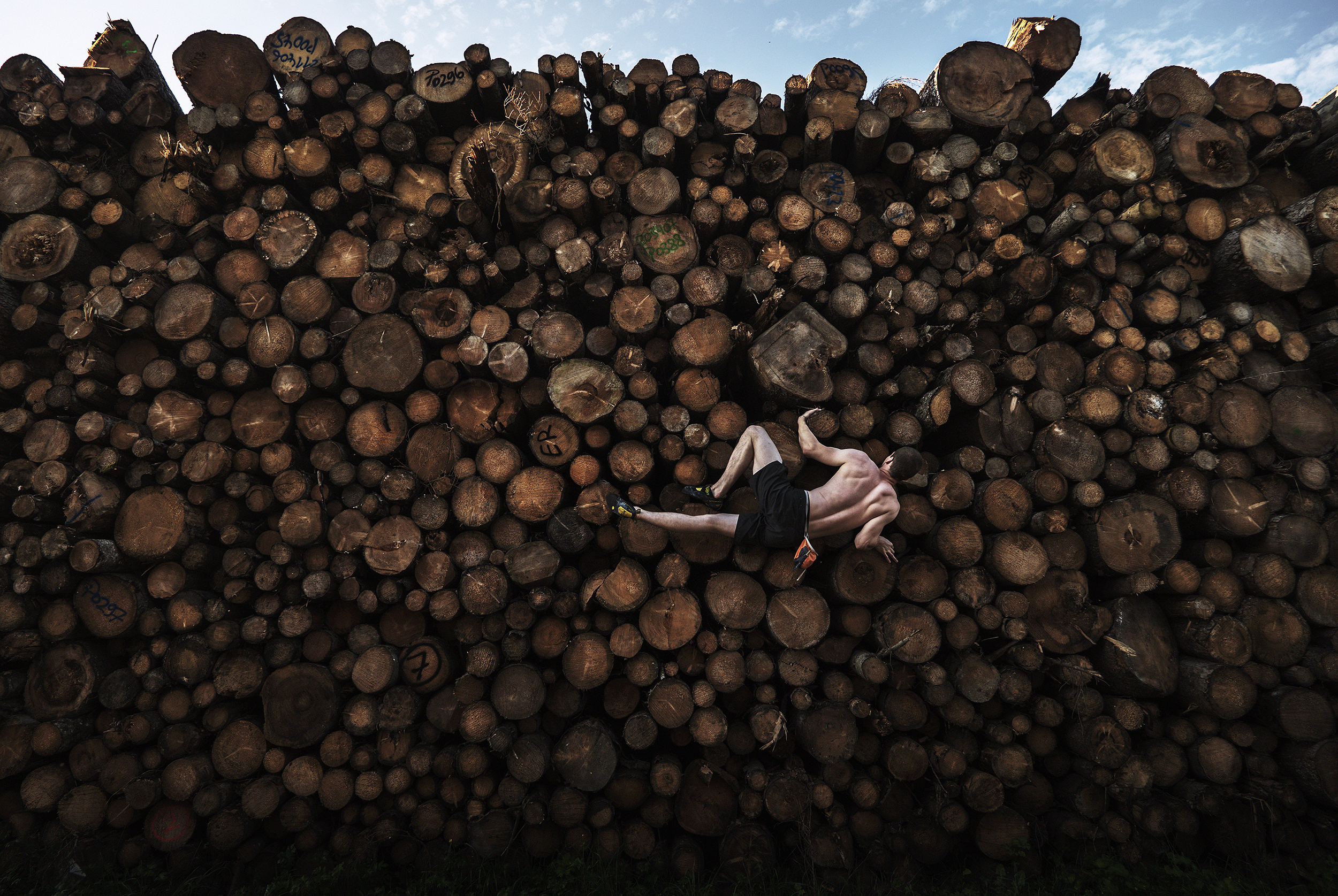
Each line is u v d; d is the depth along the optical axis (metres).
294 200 4.06
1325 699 3.41
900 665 3.56
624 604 3.54
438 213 3.84
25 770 3.40
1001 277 4.00
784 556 3.63
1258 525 3.53
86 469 3.55
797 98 4.18
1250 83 4.45
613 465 3.66
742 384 4.17
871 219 4.15
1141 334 3.78
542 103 4.15
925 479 3.57
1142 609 3.58
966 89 4.28
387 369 3.67
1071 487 3.58
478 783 3.56
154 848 3.38
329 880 3.24
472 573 3.56
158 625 3.52
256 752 3.53
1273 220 3.92
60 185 3.90
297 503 3.54
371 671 3.54
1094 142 4.16
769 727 3.50
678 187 4.08
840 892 3.34
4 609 3.42
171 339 3.66
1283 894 3.08
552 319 3.76
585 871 3.32
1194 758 3.50
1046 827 3.59
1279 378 3.78
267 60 4.33
